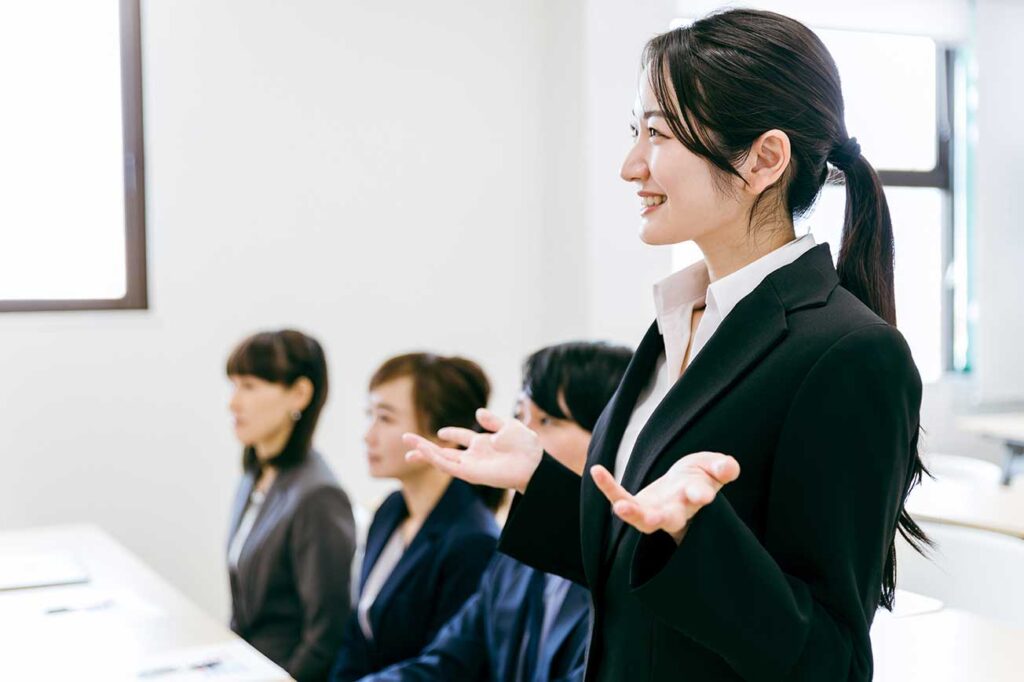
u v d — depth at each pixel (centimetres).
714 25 95
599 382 179
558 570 112
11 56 357
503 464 111
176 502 378
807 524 85
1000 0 514
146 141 373
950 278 538
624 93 425
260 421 271
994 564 195
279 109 393
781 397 89
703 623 79
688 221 96
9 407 355
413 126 416
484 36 427
